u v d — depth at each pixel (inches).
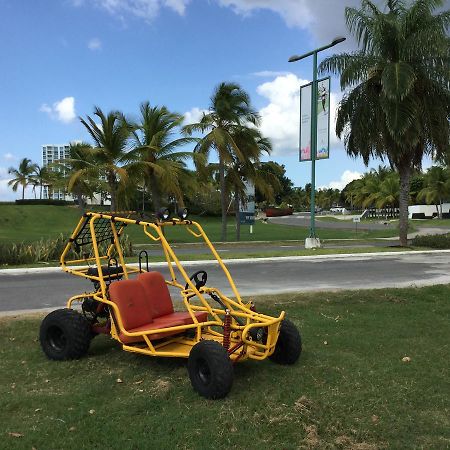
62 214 2330.2
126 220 225.3
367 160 872.3
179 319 213.6
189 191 1248.8
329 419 160.9
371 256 721.0
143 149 1037.8
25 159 3469.5
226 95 1100.5
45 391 187.8
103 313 231.8
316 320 291.1
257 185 1225.4
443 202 3063.5
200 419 161.5
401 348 238.8
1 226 2000.5
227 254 734.5
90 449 142.4
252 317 193.9
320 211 4940.9
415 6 794.8
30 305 354.0
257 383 193.5
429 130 813.9
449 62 797.9
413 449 142.3
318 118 824.3
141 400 177.0
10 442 146.4
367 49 827.4
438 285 403.9
